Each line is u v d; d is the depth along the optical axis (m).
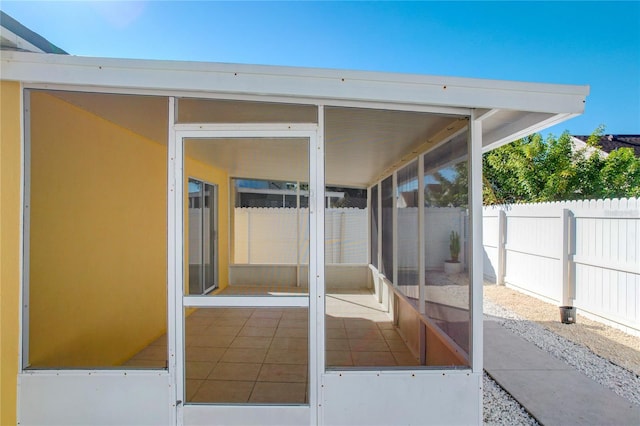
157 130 3.72
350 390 2.32
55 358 2.83
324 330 2.36
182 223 2.40
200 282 3.28
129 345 3.86
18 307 2.32
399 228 4.40
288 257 2.93
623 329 4.61
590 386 3.17
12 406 2.30
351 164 4.41
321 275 2.37
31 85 2.32
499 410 2.81
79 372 2.33
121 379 2.34
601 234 4.95
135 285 3.97
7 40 2.29
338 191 6.17
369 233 6.54
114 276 3.61
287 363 3.19
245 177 3.23
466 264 2.49
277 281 2.98
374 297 6.19
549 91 2.22
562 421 2.63
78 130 3.07
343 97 2.25
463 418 2.33
